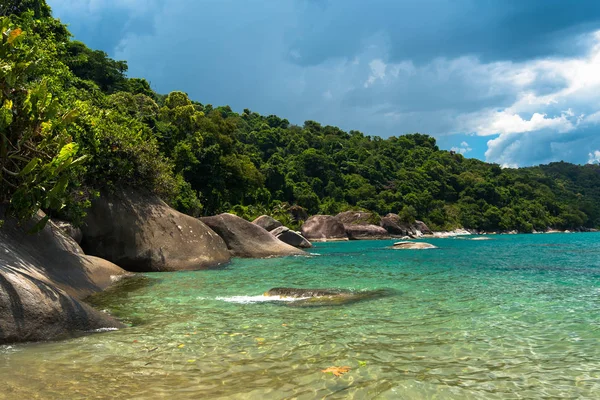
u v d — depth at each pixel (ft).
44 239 33.40
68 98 50.42
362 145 503.20
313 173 362.12
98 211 49.37
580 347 17.17
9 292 18.21
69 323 19.43
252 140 389.80
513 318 22.53
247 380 13.62
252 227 73.05
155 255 49.62
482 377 13.85
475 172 479.41
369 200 343.26
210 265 53.21
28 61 26.84
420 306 26.16
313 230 196.44
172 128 164.14
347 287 34.76
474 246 116.06
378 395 12.39
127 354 16.43
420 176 412.36
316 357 15.98
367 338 18.69
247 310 25.39
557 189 529.86
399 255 75.36
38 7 79.97
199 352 16.70
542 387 13.03
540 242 150.30
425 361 15.47
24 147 27.94
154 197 57.47
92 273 35.35
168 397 12.27
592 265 54.34
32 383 13.28
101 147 49.32
